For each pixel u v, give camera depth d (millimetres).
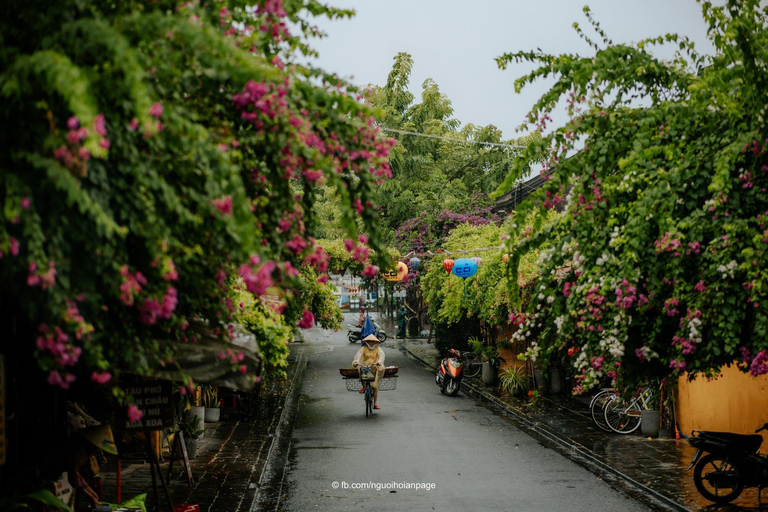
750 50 6426
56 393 8492
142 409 8484
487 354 24406
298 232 5422
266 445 14500
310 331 48688
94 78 3801
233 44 4578
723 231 6879
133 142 4328
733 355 7172
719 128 7188
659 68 7516
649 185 7207
